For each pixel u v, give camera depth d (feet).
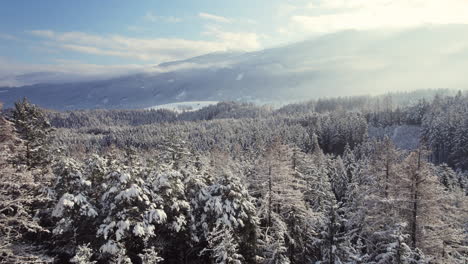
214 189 73.92
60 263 66.69
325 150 374.02
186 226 71.87
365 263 63.93
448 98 425.28
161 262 71.05
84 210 63.31
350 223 78.43
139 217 63.00
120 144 509.35
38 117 90.12
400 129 392.47
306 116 518.78
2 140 55.67
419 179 68.23
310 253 85.30
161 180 68.03
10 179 47.16
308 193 116.78
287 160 92.38
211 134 509.35
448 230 67.87
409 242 67.05
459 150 274.36
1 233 49.26
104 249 57.93
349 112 499.10
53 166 78.13
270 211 84.94
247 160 196.65
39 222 68.03
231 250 56.13
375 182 84.48
